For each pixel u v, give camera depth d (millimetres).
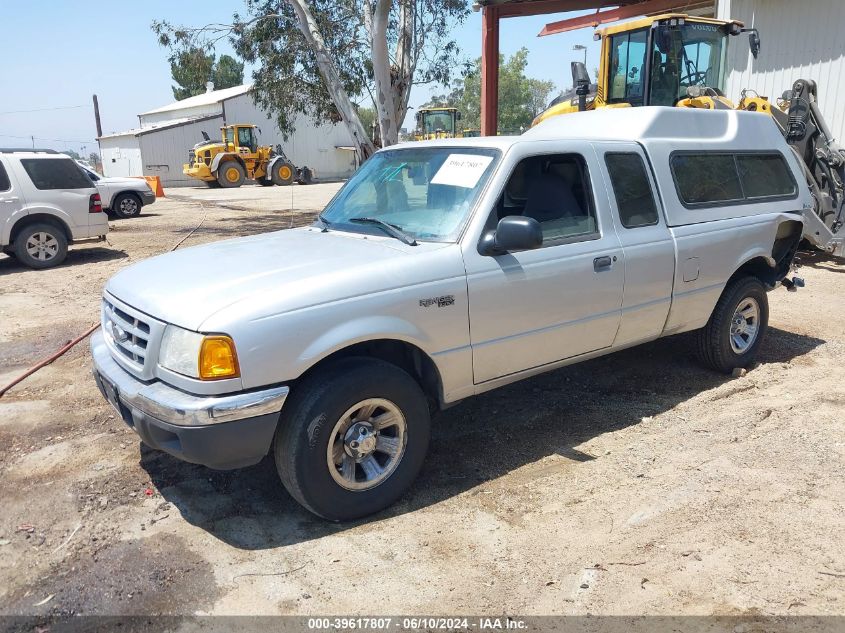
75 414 4984
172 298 3340
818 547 3195
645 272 4570
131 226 17062
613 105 11258
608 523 3457
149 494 3814
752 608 2801
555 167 4316
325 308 3277
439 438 4547
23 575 3113
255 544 3332
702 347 5523
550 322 4129
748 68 14008
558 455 4266
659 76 10766
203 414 3033
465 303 3719
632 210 4590
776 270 5977
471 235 3791
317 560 3195
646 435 4512
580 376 5652
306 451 3258
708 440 4387
